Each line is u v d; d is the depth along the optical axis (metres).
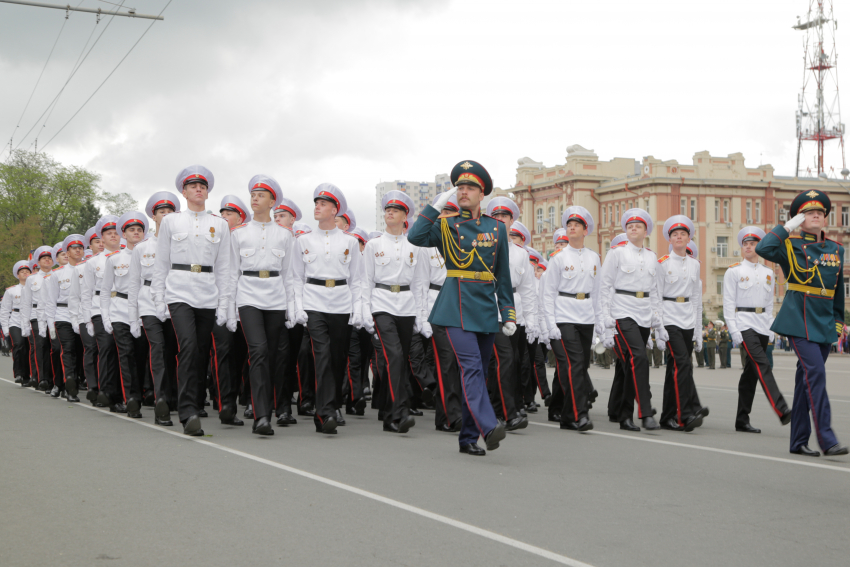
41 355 15.03
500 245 7.31
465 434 7.64
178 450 7.59
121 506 5.42
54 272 13.15
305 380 10.79
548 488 6.09
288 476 6.39
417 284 9.55
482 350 7.48
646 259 9.79
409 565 4.25
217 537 4.72
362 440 8.44
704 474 6.74
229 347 9.48
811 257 7.77
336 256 9.03
